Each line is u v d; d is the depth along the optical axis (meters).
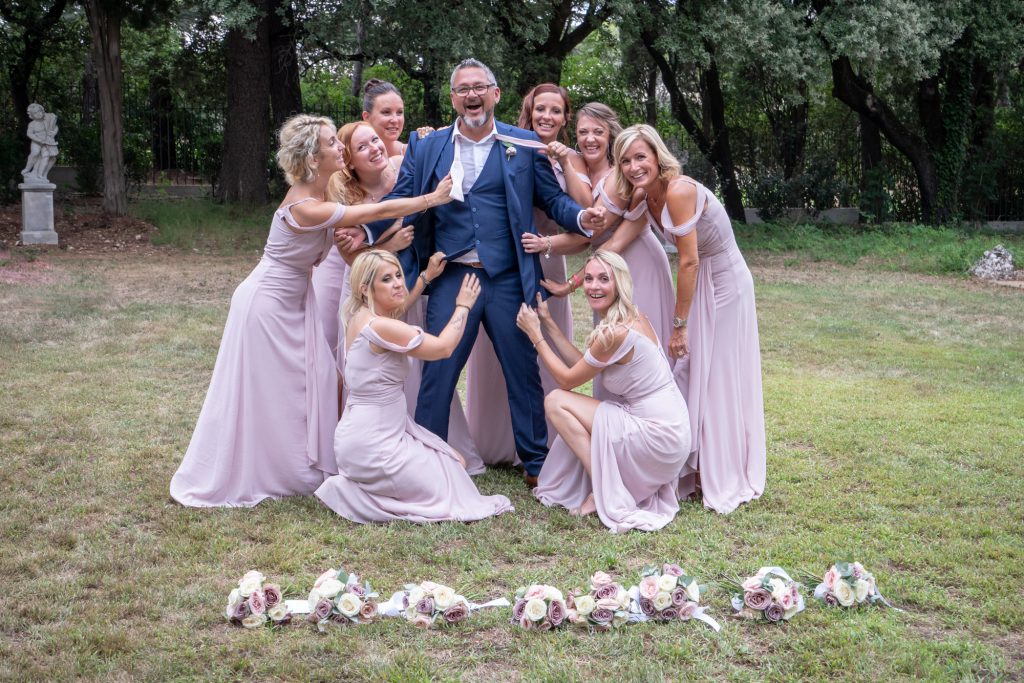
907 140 20.08
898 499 4.53
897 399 6.50
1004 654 3.07
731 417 4.57
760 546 3.97
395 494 4.28
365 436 4.23
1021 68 22.19
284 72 19.14
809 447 5.45
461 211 4.71
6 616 3.23
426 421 4.79
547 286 4.78
